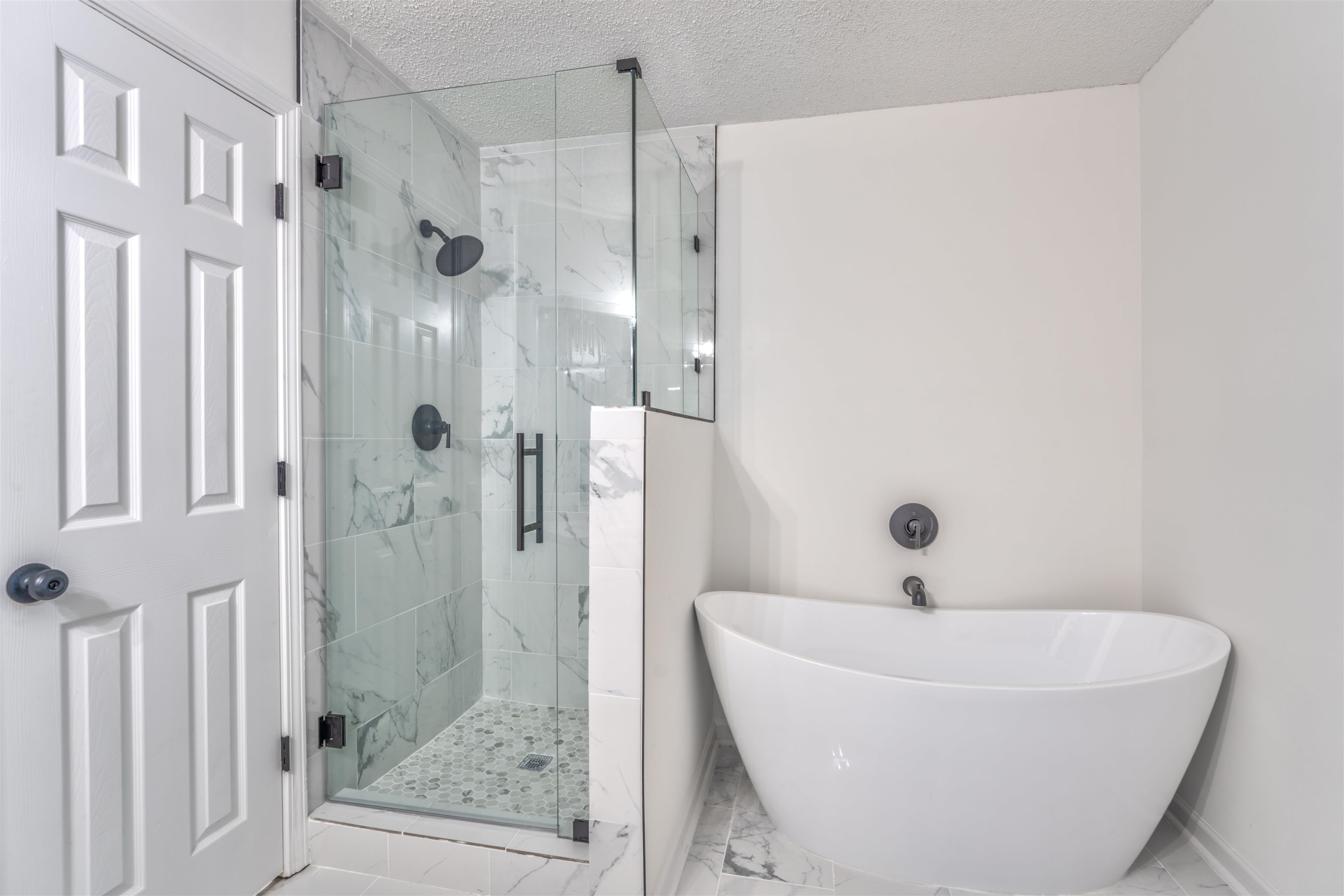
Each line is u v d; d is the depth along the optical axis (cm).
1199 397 179
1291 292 143
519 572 170
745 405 236
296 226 166
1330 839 132
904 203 225
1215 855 166
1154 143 201
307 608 169
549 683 171
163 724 131
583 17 176
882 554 226
